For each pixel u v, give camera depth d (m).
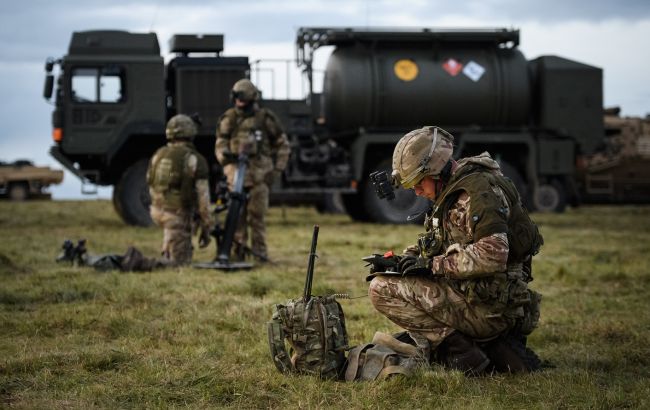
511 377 4.97
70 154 17.97
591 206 30.08
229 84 18.22
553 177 21.58
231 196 10.29
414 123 19.58
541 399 4.61
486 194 4.76
